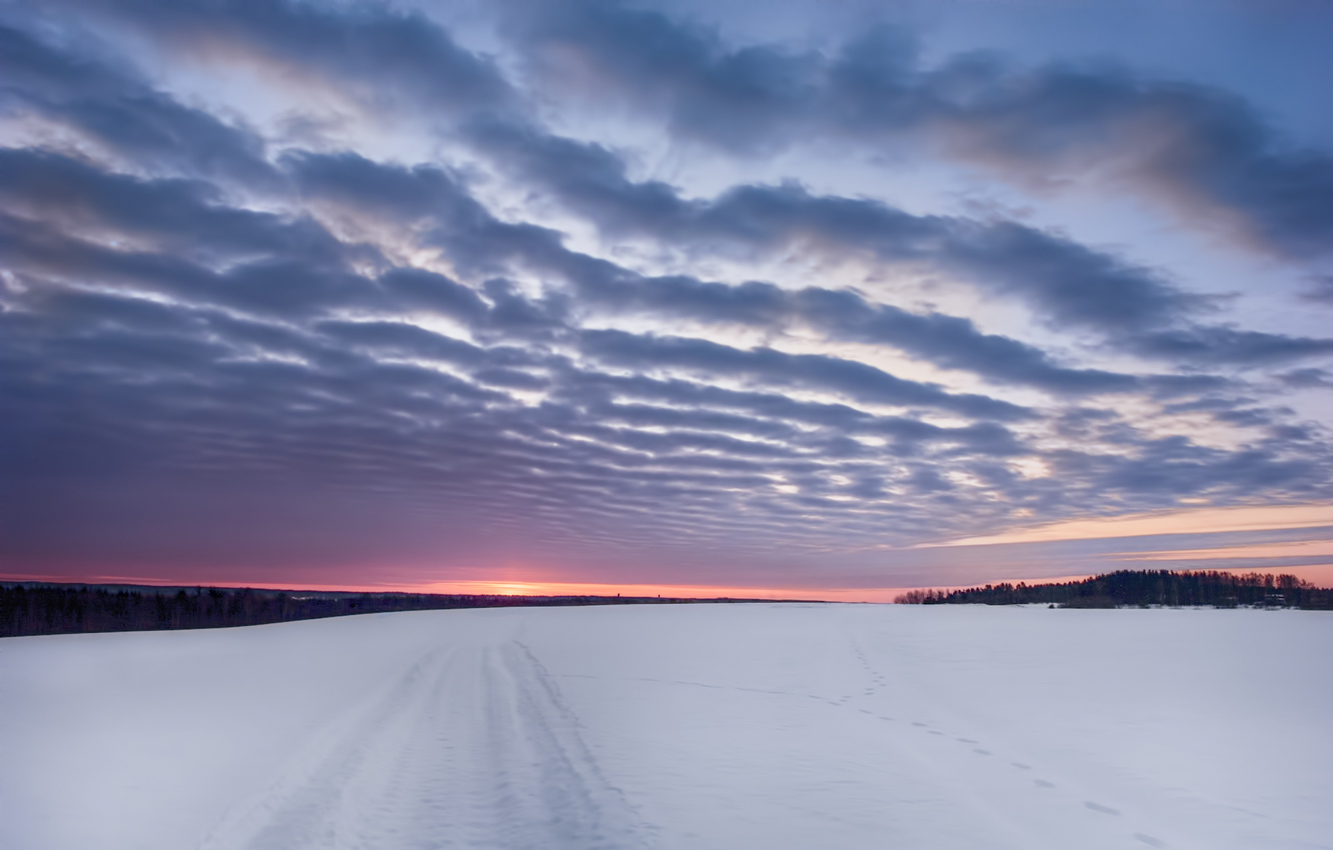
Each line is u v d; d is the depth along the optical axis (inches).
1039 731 477.4
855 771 376.2
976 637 1291.8
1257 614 2159.2
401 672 821.9
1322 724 497.4
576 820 300.2
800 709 564.4
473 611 2755.9
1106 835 282.7
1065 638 1254.3
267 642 1334.9
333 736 454.9
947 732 474.9
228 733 454.9
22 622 3698.3
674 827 290.7
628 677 764.6
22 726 475.8
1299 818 302.8
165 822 284.8
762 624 1747.0
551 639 1325.0
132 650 1154.0
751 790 341.1
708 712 552.1
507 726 502.6
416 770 385.4
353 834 284.5
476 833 287.4
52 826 277.4
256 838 272.7
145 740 430.9
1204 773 371.9
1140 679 722.2
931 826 291.7
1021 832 285.1
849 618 2015.3
